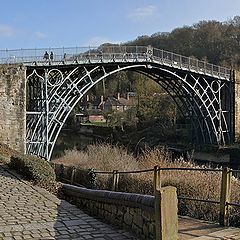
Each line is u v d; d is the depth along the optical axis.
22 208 8.75
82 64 33.00
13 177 13.71
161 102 62.47
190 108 48.12
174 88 46.31
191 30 92.19
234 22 94.31
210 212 8.58
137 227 6.64
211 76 45.75
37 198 10.09
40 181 12.63
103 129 68.31
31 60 30.55
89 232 6.88
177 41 91.56
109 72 35.72
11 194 10.51
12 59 29.84
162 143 52.56
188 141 51.84
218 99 47.81
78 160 24.86
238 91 49.44
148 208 6.16
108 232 6.91
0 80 28.31
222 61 82.44
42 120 31.03
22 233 6.65
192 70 42.72
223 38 89.12
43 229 6.97
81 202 10.09
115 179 12.65
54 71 32.22
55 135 32.25
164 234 5.10
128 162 19.91
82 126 78.25
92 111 97.06
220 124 47.66
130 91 105.38
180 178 11.05
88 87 33.97
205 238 5.61
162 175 11.69
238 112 49.53
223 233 5.91
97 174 15.59
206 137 48.31
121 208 7.43
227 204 6.59
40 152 30.86
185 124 55.44
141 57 37.28
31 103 33.06
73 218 7.99
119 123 66.75
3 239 6.26
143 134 58.12
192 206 9.06
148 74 43.22
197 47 89.31
